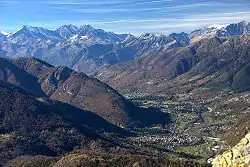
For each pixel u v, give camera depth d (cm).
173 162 16475
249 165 5469
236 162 5606
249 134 5678
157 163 16550
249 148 5572
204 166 15050
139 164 16650
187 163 15862
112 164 17325
